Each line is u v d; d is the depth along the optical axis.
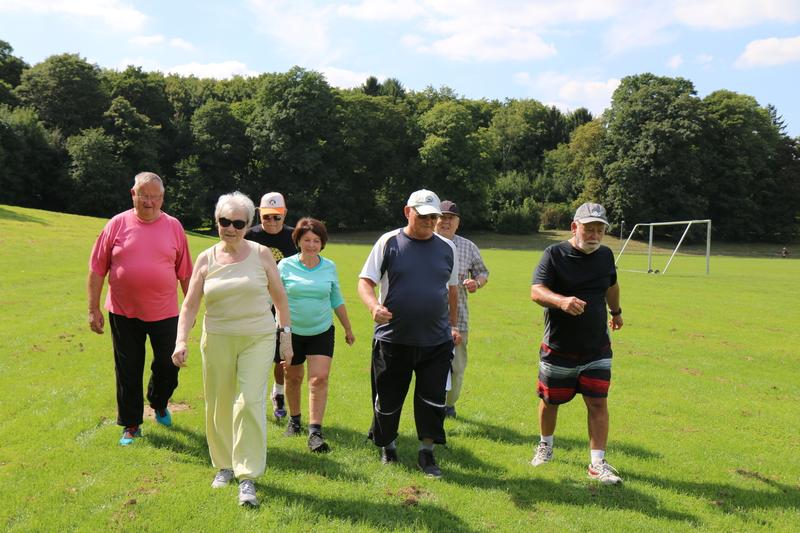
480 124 94.44
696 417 6.78
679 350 10.84
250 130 63.16
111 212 56.88
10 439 5.05
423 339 4.69
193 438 5.29
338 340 10.31
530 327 12.68
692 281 26.28
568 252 4.74
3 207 36.34
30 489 4.11
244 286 4.27
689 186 66.38
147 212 5.17
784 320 15.05
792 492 4.75
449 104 68.38
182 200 58.81
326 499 4.20
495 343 10.75
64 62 59.47
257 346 4.33
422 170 67.75
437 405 4.77
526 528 3.92
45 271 18.38
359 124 65.81
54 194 56.06
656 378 8.61
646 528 3.99
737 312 16.28
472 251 6.25
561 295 4.79
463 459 5.15
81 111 60.19
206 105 64.25
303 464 4.83
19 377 6.96
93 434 5.24
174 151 64.44
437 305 4.71
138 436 5.21
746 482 4.92
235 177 65.19
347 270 24.16
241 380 4.23
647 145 64.88
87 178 54.16
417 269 4.71
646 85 67.69
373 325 11.95
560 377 4.91
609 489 4.62
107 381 6.94
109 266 5.23
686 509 4.34
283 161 63.44
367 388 7.32
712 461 5.38
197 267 4.43
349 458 5.00
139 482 4.30
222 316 4.29
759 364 9.98
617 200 65.50
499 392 7.45
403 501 4.23
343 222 66.38
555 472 4.91
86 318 11.10
